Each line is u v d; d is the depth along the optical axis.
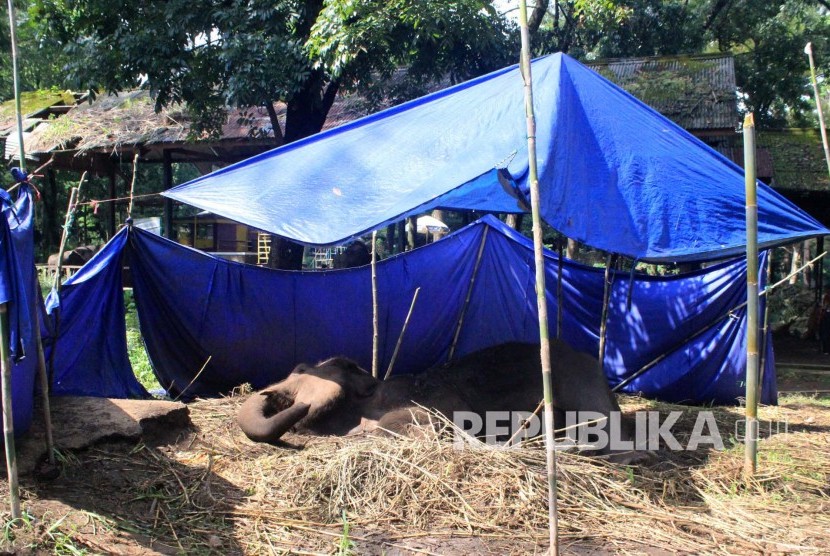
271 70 10.09
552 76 6.01
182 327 7.85
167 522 4.28
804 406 8.42
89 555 3.70
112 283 7.32
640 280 8.59
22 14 21.52
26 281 4.45
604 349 7.89
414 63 11.43
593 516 4.46
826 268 23.42
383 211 5.36
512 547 4.07
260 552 4.02
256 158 6.73
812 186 14.55
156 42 10.57
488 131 5.82
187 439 5.77
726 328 8.23
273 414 6.20
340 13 9.83
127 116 14.72
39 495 4.36
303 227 5.59
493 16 10.78
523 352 6.66
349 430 6.15
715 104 12.39
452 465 4.84
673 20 17.67
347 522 4.38
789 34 21.25
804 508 4.77
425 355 8.90
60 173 22.59
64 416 5.38
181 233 23.59
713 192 5.95
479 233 8.95
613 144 5.93
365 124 6.71
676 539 4.20
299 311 8.30
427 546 4.09
